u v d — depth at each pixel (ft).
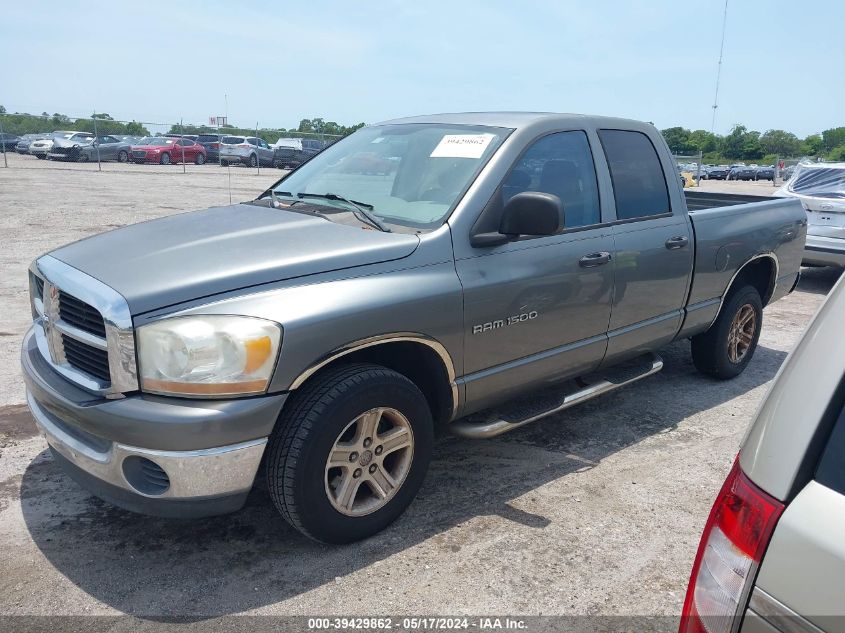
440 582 9.34
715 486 12.19
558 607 8.93
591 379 14.39
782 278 18.24
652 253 13.78
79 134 100.94
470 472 12.46
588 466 12.80
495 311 11.00
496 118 12.73
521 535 10.49
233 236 10.33
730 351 17.28
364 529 10.02
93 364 9.18
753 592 4.46
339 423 9.18
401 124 13.97
